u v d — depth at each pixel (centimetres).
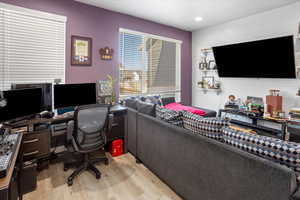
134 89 366
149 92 395
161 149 196
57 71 266
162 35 399
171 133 178
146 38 378
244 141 123
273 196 99
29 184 180
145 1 283
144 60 379
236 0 279
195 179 152
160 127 195
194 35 459
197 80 463
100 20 304
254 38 340
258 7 306
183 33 446
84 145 197
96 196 177
